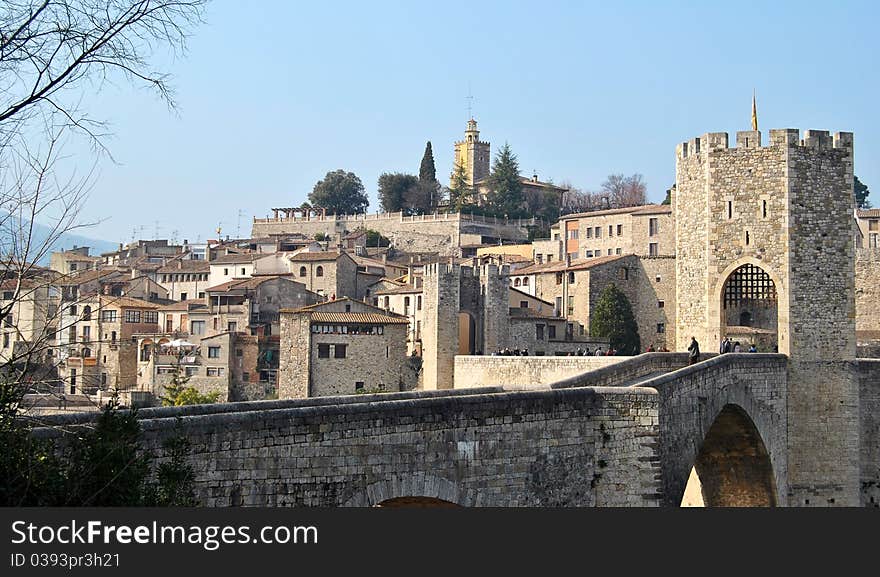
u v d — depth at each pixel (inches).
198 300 5565.9
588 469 1397.6
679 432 1867.6
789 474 2422.5
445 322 4387.3
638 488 1421.0
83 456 920.9
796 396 2436.0
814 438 2445.9
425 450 1222.3
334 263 5684.1
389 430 1187.9
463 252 7253.9
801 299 2461.9
